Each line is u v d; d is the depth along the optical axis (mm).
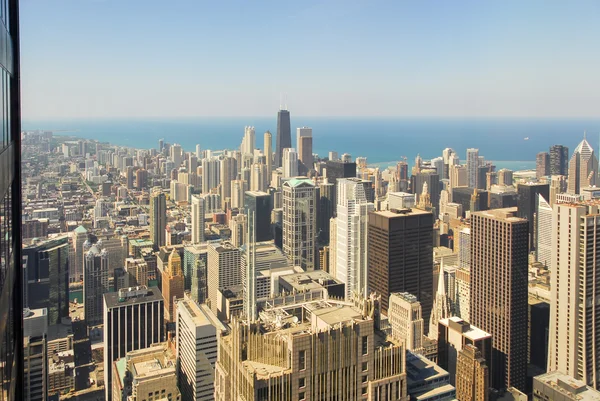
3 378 10727
